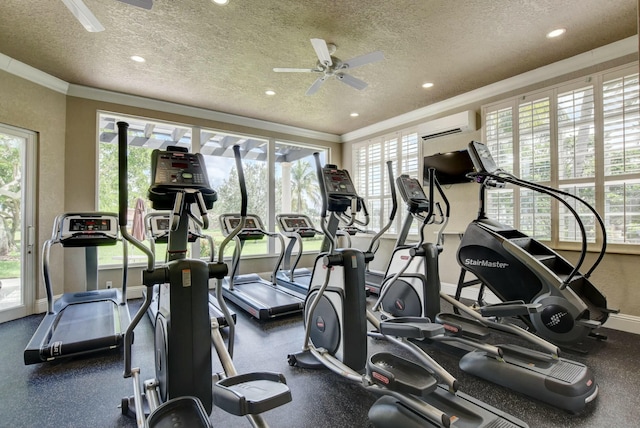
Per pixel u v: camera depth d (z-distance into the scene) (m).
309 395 2.14
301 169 7.37
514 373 2.17
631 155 3.17
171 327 1.65
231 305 4.30
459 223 4.68
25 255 3.76
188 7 2.66
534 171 3.86
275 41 3.19
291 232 4.93
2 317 3.54
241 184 1.78
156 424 1.35
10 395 2.16
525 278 2.98
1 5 2.61
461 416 1.73
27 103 3.73
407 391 1.60
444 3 2.62
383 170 5.99
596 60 3.38
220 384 1.42
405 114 5.44
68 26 2.91
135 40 3.15
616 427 1.79
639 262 3.12
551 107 3.72
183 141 5.88
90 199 4.34
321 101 4.85
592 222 3.41
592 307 2.94
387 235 5.90
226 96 4.63
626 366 2.50
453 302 3.06
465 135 4.62
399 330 2.00
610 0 2.58
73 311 3.41
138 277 4.74
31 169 3.82
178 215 1.99
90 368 2.55
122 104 4.59
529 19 2.83
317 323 2.60
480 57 3.51
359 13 2.75
